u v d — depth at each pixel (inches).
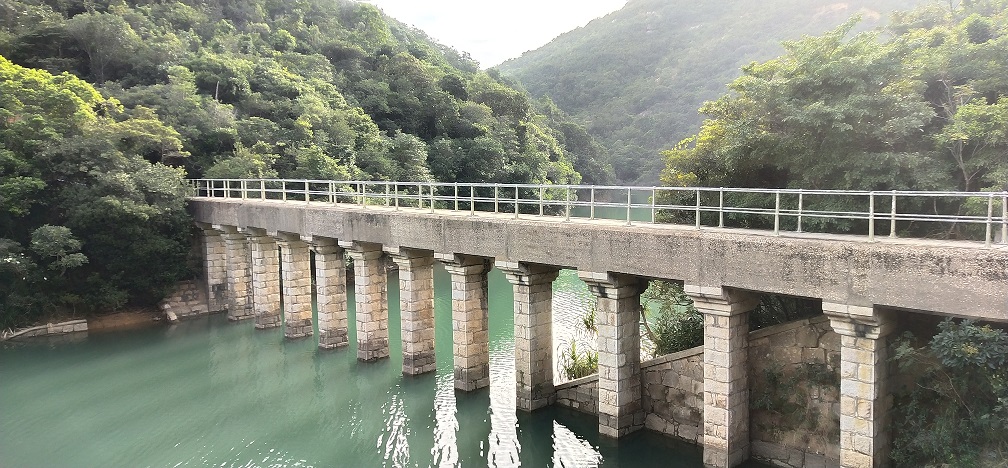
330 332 1123.9
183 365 1109.1
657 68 5654.5
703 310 607.2
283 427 844.6
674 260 610.9
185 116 1759.4
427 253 952.3
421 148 2271.2
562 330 1221.7
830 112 670.5
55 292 1294.3
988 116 652.1
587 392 796.6
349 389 959.0
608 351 697.0
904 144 714.8
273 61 2466.8
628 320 701.9
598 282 681.0
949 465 489.7
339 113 2197.3
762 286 553.3
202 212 1402.6
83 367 1103.0
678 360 699.4
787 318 745.0
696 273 596.1
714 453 618.5
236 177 1593.3
